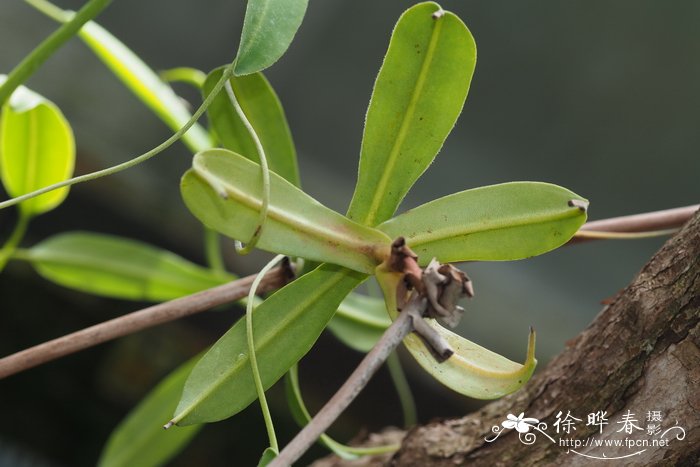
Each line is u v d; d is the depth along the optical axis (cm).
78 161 201
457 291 106
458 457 122
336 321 129
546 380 119
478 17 249
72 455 237
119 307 224
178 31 246
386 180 112
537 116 252
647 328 115
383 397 217
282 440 233
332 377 215
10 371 116
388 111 111
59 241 134
